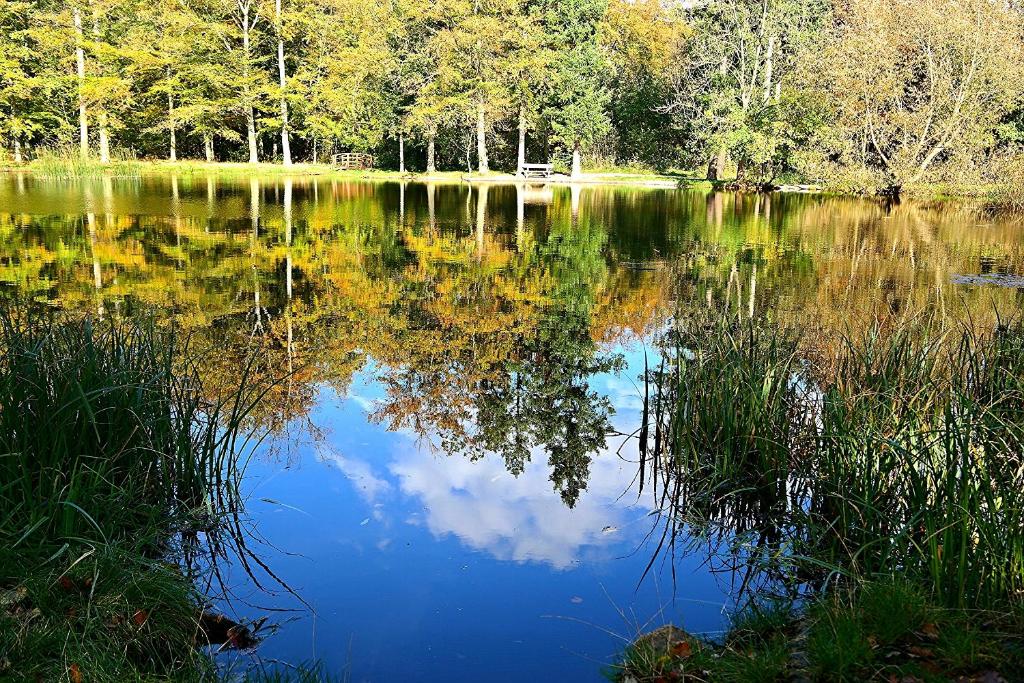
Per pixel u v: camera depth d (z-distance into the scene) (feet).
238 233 50.62
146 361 15.94
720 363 17.35
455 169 142.20
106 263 38.40
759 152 93.15
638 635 10.77
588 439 18.19
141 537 12.25
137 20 129.08
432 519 14.25
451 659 10.28
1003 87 73.97
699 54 113.80
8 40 113.91
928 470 12.00
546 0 120.06
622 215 66.69
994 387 14.94
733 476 14.92
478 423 19.03
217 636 10.66
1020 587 9.96
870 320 25.80
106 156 114.83
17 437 12.15
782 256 43.60
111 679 8.80
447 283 35.70
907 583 10.30
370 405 20.06
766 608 11.21
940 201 75.72
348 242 47.80
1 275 34.63
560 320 29.12
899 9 81.61
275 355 23.91
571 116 115.34
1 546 10.43
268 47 138.62
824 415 14.42
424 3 121.60
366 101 126.72
